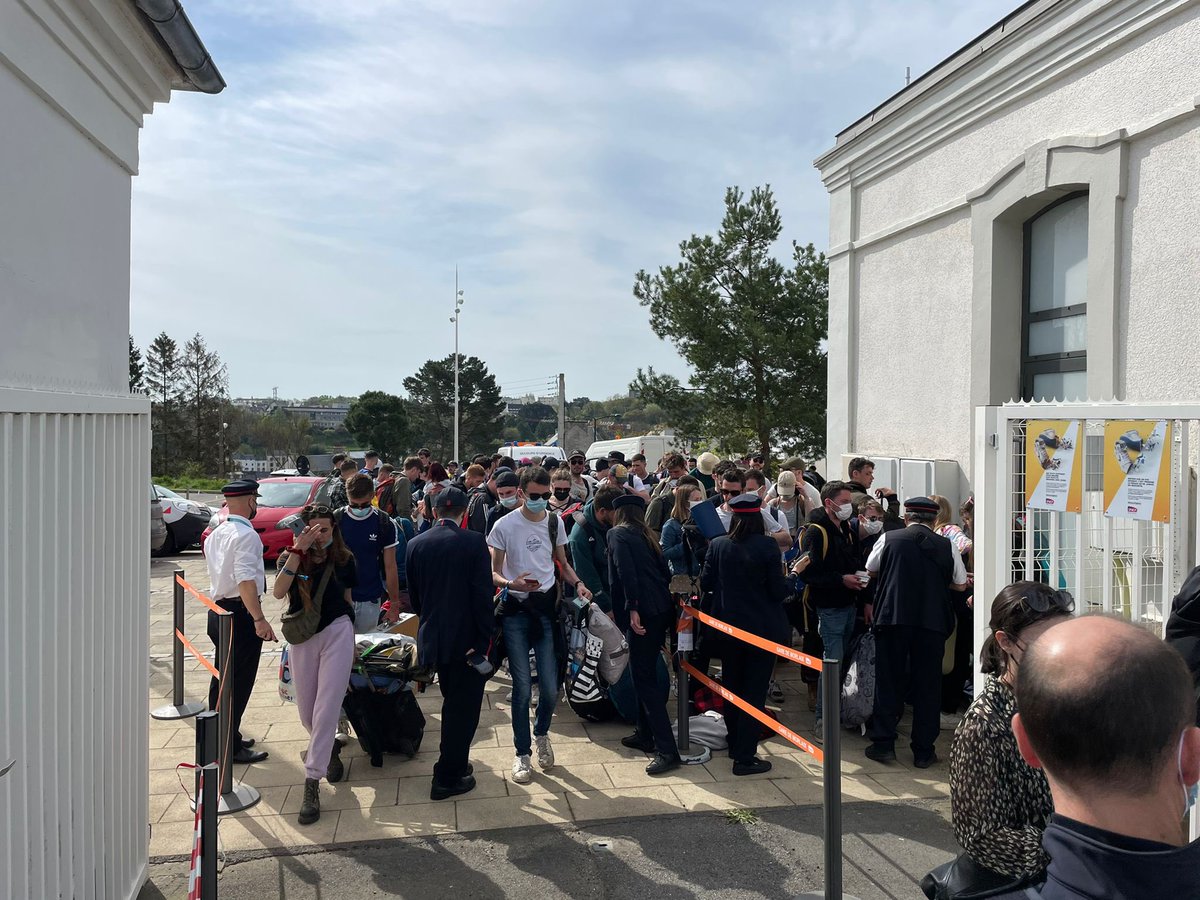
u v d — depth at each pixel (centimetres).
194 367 5834
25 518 243
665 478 948
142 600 370
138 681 365
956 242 834
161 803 466
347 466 976
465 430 6794
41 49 270
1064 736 120
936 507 525
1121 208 639
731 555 512
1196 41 580
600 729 597
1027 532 427
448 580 461
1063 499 401
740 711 510
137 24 327
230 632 465
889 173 945
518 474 549
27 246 263
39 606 252
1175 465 372
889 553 526
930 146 866
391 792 482
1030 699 127
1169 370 599
